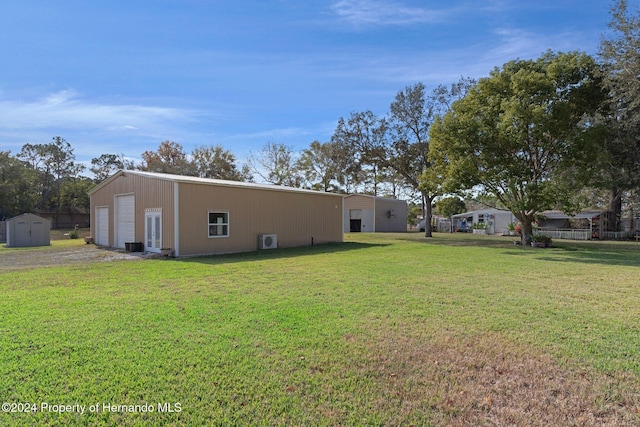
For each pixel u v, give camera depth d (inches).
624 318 204.4
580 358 147.3
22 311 207.8
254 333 171.6
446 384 124.2
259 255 540.7
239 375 127.8
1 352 145.3
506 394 118.3
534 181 688.4
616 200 1128.2
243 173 1716.3
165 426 98.0
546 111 620.4
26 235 719.1
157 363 136.6
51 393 114.2
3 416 101.0
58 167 1939.0
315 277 335.6
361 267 406.6
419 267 409.7
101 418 101.3
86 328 176.7
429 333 174.9
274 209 668.7
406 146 1045.8
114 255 534.9
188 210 534.6
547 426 101.1
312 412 105.7
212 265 420.8
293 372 130.7
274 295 255.9
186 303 230.1
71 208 1643.7
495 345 160.4
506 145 658.2
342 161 1139.9
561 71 633.0
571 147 630.5
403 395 116.4
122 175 650.2
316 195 762.8
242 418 102.2
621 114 698.8
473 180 692.7
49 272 360.8
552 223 1250.0
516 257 526.3
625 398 116.0
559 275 358.3
